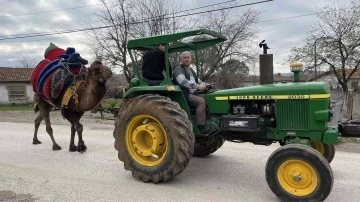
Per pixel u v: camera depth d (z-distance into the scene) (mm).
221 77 19250
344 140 7289
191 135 4160
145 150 4422
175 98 4598
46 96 6137
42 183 4387
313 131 3895
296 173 3520
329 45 16078
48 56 6457
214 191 4039
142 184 4324
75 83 5992
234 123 4273
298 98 3912
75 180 4512
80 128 6367
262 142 4527
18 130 9234
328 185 3350
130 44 4637
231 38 18844
